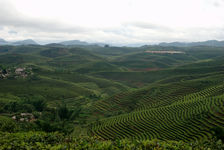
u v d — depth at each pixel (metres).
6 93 112.56
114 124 70.44
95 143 13.51
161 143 14.47
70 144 13.77
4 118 64.94
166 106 81.62
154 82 173.75
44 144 14.52
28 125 42.16
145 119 70.25
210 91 88.31
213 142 17.11
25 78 146.75
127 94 119.00
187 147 14.38
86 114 95.19
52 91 127.88
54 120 72.50
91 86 159.62
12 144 13.37
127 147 13.16
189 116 63.25
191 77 150.62
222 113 58.88
